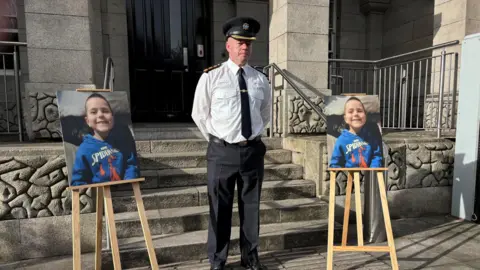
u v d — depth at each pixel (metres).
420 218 3.97
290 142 4.22
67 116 2.12
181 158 3.78
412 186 3.97
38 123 3.46
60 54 3.49
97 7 5.05
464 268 2.70
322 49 4.56
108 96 2.26
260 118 2.54
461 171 3.92
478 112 3.70
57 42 3.47
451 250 3.05
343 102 2.77
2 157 2.60
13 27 4.92
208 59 6.28
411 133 4.70
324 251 3.01
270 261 2.81
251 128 2.45
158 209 3.26
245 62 2.48
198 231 3.09
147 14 5.88
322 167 3.59
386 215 2.53
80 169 2.10
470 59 3.74
